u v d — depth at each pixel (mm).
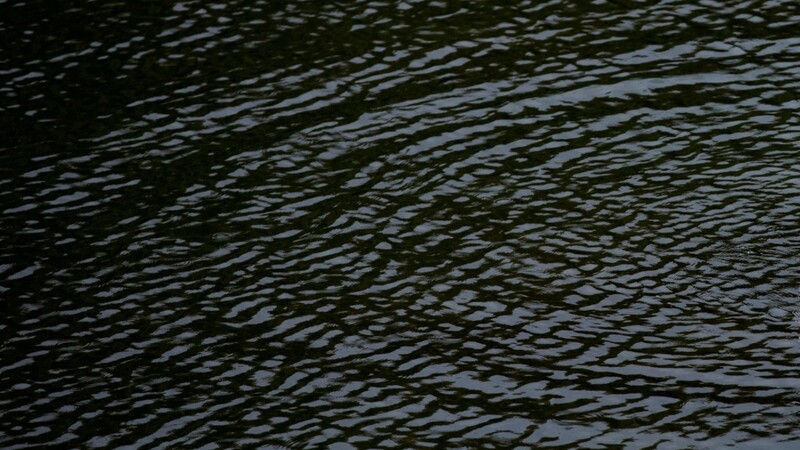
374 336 33469
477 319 33844
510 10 49531
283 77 45906
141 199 39656
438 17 49344
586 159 40562
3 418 30938
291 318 34281
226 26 49344
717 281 34531
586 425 29891
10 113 44125
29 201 39625
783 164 39438
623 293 34406
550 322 33562
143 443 30000
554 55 46344
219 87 45406
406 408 30828
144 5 51094
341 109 43938
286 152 41812
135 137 42781
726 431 29375
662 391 30828
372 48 47469
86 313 34719
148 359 32906
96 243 37656
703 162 39875
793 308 33281
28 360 32969
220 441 29984
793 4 48906
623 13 48906
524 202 38688
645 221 37312
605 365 31859
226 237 37781
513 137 41938
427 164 40875
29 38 48781
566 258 36031
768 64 44875
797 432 29172
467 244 36938
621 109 43000
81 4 51312
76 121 43688
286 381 31953
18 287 35781
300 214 38719
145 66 46812
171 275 36219
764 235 36219
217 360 32781
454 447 29438
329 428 30266
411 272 35906
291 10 50406
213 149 42062
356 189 39812
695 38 46844
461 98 44219
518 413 30453
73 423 30750
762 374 31094
